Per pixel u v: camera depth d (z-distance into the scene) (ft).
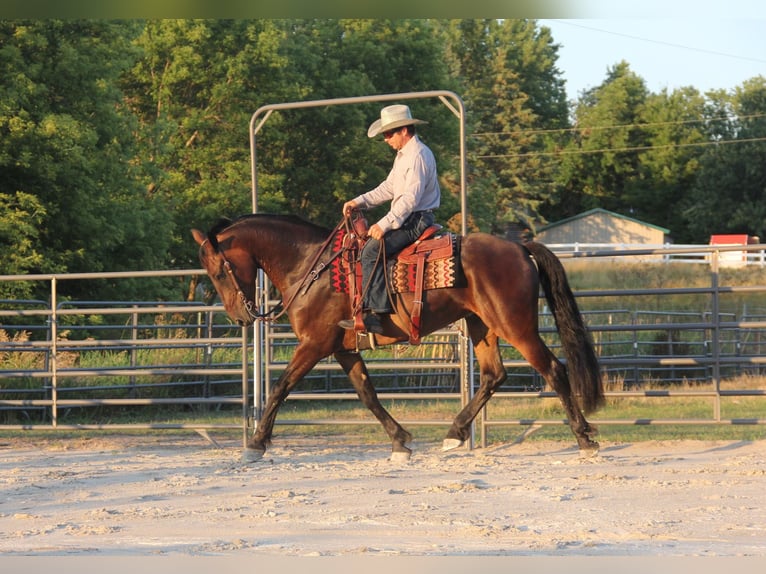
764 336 63.10
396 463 29.01
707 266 118.42
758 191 218.18
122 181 91.50
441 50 137.08
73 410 45.93
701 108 256.32
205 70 116.16
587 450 28.78
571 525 19.63
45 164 76.89
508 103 250.37
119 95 90.63
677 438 34.58
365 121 127.34
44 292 81.30
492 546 17.80
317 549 17.70
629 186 256.93
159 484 25.44
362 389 30.12
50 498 23.65
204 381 47.11
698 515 20.57
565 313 27.96
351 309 28.12
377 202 28.89
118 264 92.79
